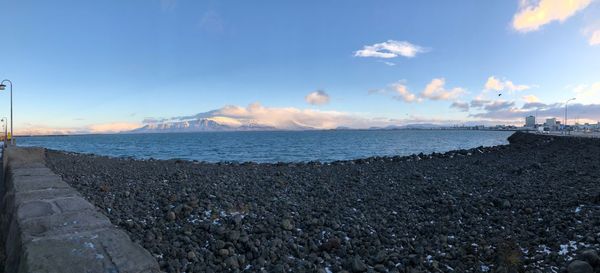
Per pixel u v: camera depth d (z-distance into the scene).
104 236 5.08
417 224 9.80
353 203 12.69
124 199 12.12
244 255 7.26
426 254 7.46
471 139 126.94
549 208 10.58
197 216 9.56
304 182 17.92
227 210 10.31
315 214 10.66
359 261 6.70
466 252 7.37
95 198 12.02
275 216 10.09
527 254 7.04
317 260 7.14
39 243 4.69
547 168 22.08
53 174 11.26
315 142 107.06
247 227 8.91
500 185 16.12
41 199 7.34
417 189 15.59
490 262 6.85
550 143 48.03
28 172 11.62
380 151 63.97
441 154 39.03
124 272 4.20
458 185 16.66
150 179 18.06
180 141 134.38
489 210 11.12
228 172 22.77
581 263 5.94
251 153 61.91
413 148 72.88
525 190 14.29
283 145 90.38
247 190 14.63
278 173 21.98
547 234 8.13
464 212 10.92
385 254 7.17
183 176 19.16
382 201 13.03
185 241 7.79
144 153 65.75
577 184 14.88
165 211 10.20
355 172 23.50
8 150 22.52
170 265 6.50
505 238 8.02
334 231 9.02
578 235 7.75
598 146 35.28
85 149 84.81
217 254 7.28
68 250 4.52
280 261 7.02
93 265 4.21
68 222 5.71
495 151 43.84
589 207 9.96
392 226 9.67
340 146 82.56
